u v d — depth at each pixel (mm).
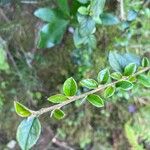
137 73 156
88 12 188
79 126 277
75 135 281
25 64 250
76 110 270
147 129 271
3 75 248
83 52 243
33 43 248
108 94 147
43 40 223
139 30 246
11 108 255
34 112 120
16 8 238
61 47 250
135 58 164
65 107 267
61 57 253
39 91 254
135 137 257
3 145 273
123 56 161
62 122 273
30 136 119
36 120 120
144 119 271
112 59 156
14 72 247
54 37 224
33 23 243
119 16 230
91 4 185
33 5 240
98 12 188
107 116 274
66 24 222
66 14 217
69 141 284
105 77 146
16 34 241
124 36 235
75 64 252
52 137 281
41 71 257
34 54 251
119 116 274
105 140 285
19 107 119
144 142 279
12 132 270
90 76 246
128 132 259
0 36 238
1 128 267
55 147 285
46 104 252
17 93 250
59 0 213
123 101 266
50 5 238
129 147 286
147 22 243
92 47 234
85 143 284
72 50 248
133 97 263
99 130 281
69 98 133
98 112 272
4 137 272
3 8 238
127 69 151
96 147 285
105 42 244
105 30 240
